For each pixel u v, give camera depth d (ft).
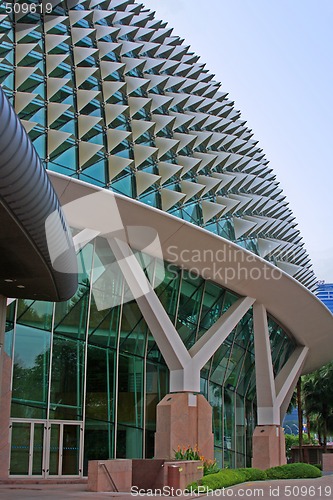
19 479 76.18
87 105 94.89
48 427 83.05
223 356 118.83
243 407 130.93
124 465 63.52
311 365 167.32
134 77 105.91
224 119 127.34
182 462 64.44
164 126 104.42
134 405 94.89
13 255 43.78
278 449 117.50
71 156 87.15
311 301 121.08
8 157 29.25
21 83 86.12
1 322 54.85
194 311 107.55
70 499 51.37
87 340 90.07
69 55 97.30
